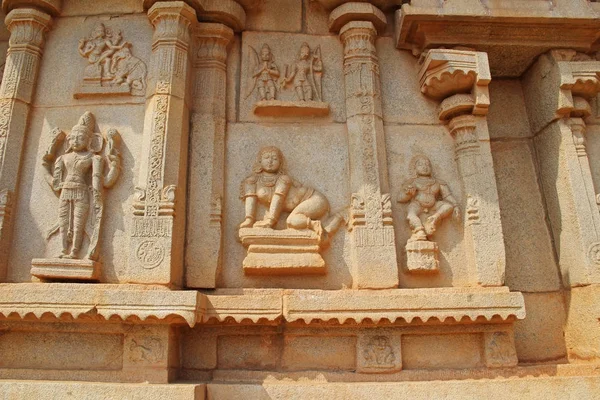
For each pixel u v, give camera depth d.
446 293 3.07
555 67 3.74
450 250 3.42
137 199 3.11
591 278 3.36
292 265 3.20
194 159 3.45
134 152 3.35
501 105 4.15
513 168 3.98
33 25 3.58
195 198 3.38
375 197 3.37
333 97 3.76
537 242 3.78
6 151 3.27
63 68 3.57
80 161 3.24
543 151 3.89
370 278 3.21
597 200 3.54
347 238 3.40
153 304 2.79
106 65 3.55
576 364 3.21
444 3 3.58
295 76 3.77
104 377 2.85
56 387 2.68
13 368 2.90
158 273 2.98
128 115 3.43
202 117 3.54
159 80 3.37
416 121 3.73
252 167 3.56
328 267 3.33
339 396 2.88
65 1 3.73
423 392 2.90
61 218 3.14
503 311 3.03
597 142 3.85
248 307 3.00
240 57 3.84
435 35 3.69
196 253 3.26
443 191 3.51
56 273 2.97
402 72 3.85
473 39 3.71
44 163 3.32
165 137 3.24
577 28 3.69
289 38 3.90
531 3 3.63
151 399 2.64
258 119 3.68
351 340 3.18
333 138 3.64
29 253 3.16
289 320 3.00
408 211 3.44
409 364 3.14
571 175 3.59
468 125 3.58
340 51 3.89
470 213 3.39
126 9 3.71
